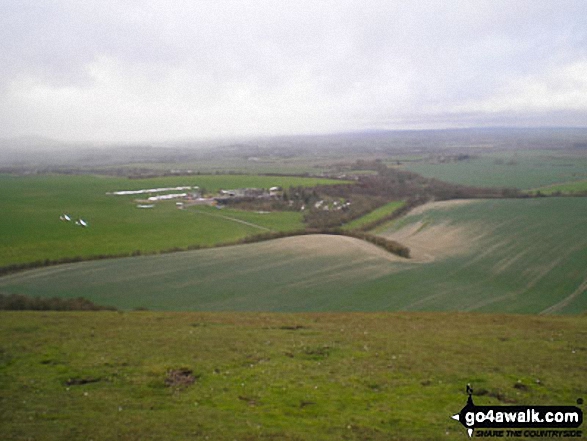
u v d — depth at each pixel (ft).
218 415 61.72
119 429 57.00
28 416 60.49
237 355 86.74
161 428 57.47
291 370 79.10
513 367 80.38
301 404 66.03
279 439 55.21
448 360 84.02
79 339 95.55
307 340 97.19
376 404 66.23
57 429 56.75
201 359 84.23
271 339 97.91
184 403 65.92
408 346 92.79
